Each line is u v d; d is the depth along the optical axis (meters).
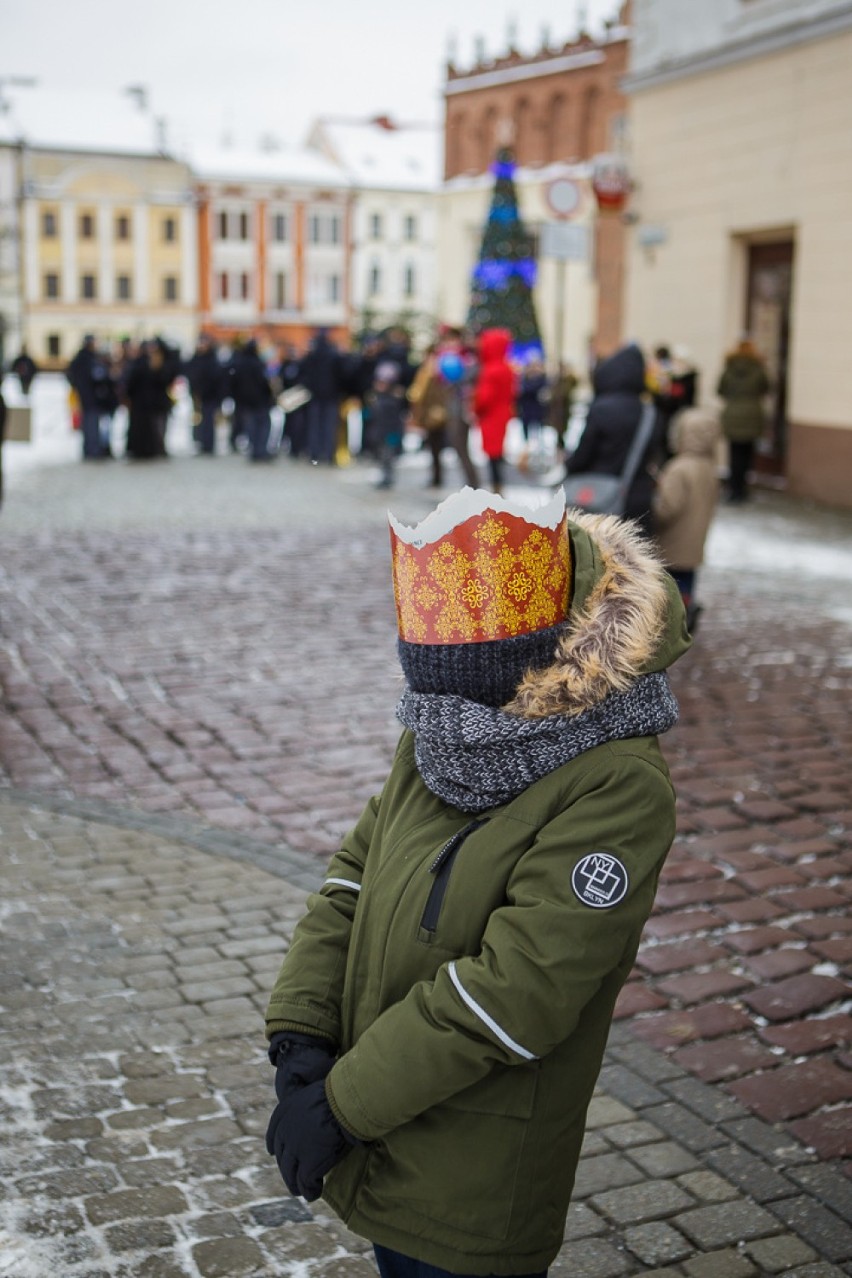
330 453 18.06
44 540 11.46
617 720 1.69
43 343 75.75
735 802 5.53
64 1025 3.61
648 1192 2.96
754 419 14.31
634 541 1.79
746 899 4.58
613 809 1.65
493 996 1.60
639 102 17.20
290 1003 1.87
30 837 4.97
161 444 18.91
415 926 1.72
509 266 29.92
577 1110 1.74
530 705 1.66
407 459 19.88
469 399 14.52
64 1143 3.07
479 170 54.84
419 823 1.81
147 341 18.91
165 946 4.11
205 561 10.69
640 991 3.92
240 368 18.39
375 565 10.70
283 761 5.96
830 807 5.50
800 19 14.10
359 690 7.11
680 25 16.25
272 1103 3.27
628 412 7.39
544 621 1.71
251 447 18.75
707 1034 3.67
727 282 15.99
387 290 81.81
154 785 5.62
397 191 80.88
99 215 75.56
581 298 57.12
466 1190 1.68
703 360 16.48
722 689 7.25
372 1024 1.70
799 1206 2.92
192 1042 3.54
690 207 16.45
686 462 7.53
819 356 14.52
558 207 14.87
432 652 1.73
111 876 4.64
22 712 6.58
